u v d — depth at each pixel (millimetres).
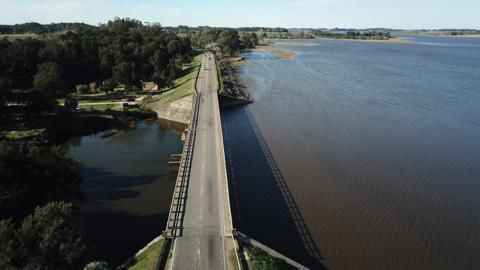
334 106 100875
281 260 36188
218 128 70938
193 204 43188
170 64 136500
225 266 33438
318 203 50594
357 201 51250
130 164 66812
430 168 61656
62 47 120312
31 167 42406
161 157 70250
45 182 43188
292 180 57156
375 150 69062
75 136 82562
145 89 123000
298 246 41719
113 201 53500
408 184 56156
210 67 147250
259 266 33438
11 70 106812
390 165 62656
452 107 100125
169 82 121938
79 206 50062
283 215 47719
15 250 31781
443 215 48281
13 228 35844
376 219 47125
